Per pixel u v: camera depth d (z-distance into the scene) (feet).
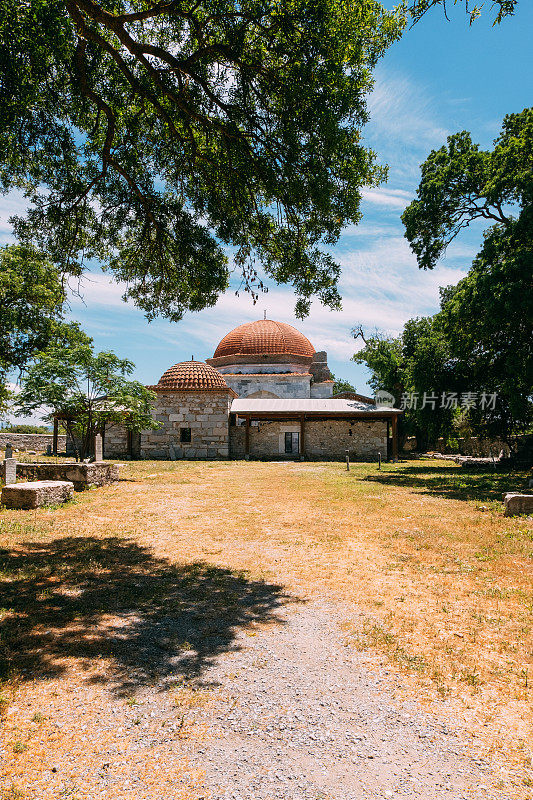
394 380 131.34
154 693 9.71
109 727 8.54
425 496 39.73
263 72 21.21
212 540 23.61
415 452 131.34
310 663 11.05
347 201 23.52
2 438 97.60
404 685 10.04
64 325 94.68
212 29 22.72
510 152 49.21
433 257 65.10
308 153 21.45
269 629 12.96
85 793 6.89
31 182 26.99
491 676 10.38
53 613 13.94
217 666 10.90
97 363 53.21
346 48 19.70
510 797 6.86
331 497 39.06
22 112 20.54
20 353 91.76
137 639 12.30
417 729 8.52
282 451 97.60
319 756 7.77
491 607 14.51
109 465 46.75
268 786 7.06
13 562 19.12
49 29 17.58
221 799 6.77
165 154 28.71
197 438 93.86
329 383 125.18
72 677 10.30
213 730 8.46
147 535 24.61
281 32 20.17
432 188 59.67
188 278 31.12
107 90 26.08
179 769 7.44
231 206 26.63
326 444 96.37
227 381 119.14
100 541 23.02
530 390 55.31
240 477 56.54
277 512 31.58
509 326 49.75
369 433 96.43
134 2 23.50
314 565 19.12
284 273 27.63
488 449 96.32
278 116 21.80
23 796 6.80
